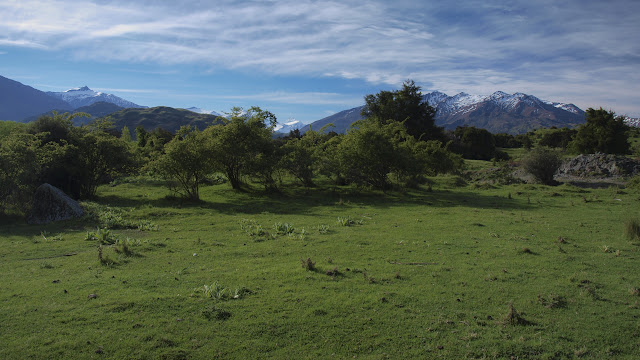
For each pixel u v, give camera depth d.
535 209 19.28
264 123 28.03
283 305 6.89
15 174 16.53
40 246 11.67
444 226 14.97
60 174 20.84
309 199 23.95
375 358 5.22
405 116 61.97
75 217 16.14
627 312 6.68
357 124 31.81
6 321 6.08
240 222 16.22
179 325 6.04
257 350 5.39
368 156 26.41
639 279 8.45
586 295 7.44
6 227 14.88
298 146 26.45
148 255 10.59
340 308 6.76
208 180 32.06
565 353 5.37
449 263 9.73
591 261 9.90
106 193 24.98
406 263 9.75
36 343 5.40
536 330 6.03
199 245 11.92
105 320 6.15
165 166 21.59
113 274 8.67
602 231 13.80
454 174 40.81
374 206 21.16
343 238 12.78
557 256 10.37
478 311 6.72
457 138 77.88
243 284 8.00
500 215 17.48
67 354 5.16
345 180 30.95
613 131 51.59
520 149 83.69
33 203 16.52
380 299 7.18
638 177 27.11
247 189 27.59
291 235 13.20
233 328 5.98
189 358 5.16
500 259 10.09
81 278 8.33
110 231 13.99
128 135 57.34
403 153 28.19
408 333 5.91
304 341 5.65
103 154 22.55
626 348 5.51
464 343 5.61
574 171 36.38
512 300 7.21
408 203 22.28
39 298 7.07
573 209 19.09
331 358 5.22
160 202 21.56
